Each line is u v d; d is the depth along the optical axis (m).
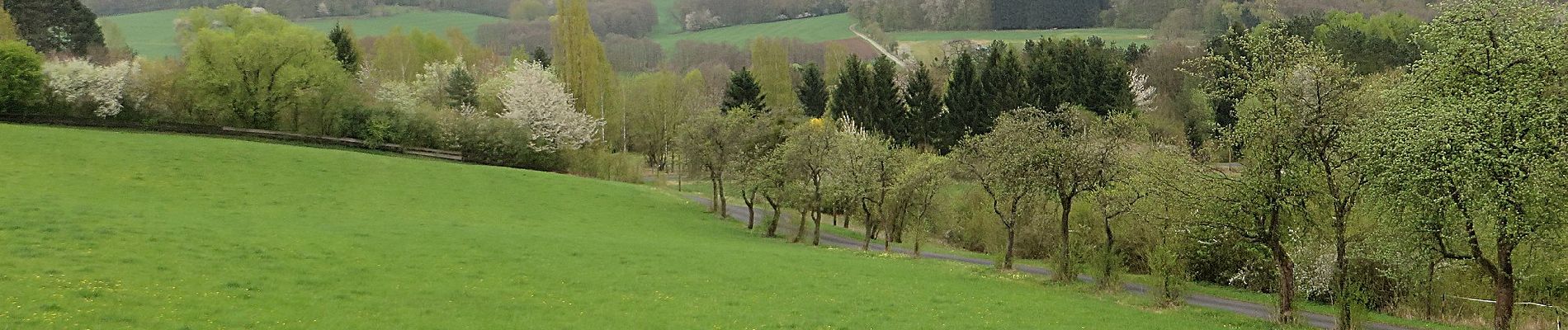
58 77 86.75
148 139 70.62
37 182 51.88
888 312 34.84
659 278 39.25
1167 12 158.88
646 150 132.25
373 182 67.00
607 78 123.62
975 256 65.00
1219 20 138.88
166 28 186.38
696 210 74.56
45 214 40.00
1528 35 31.36
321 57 93.44
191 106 92.00
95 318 25.39
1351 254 39.97
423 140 96.62
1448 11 33.28
